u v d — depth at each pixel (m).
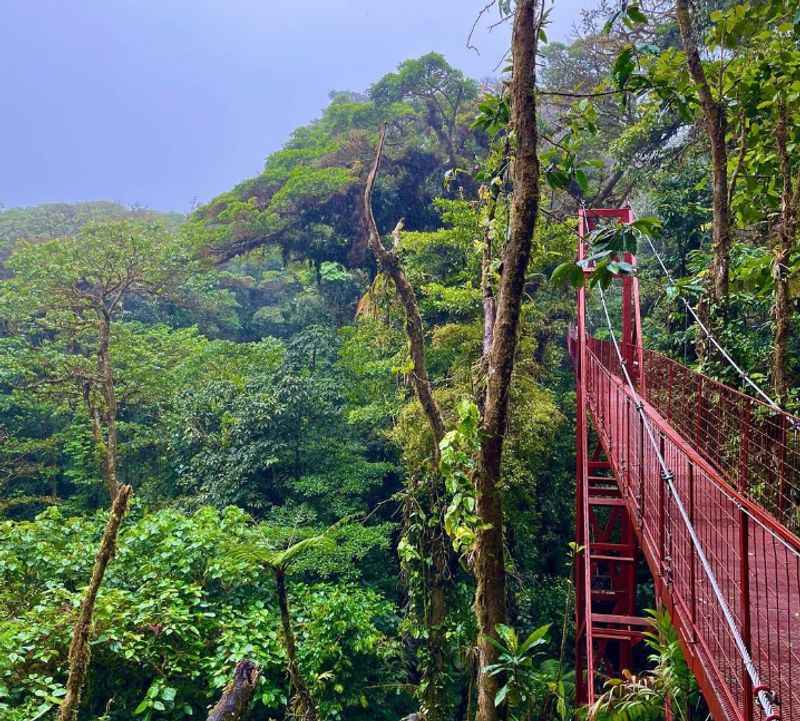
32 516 19.23
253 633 8.69
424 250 15.59
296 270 28.98
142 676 7.90
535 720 6.98
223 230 23.38
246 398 15.71
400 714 10.64
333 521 14.79
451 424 7.46
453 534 4.84
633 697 4.34
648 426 4.97
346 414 15.91
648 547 5.08
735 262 9.60
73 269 16.83
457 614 8.91
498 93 5.81
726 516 4.00
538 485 14.59
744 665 2.75
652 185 15.97
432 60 23.38
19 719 6.18
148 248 17.59
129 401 18.75
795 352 8.55
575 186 18.41
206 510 10.54
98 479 18.30
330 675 8.62
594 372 9.02
